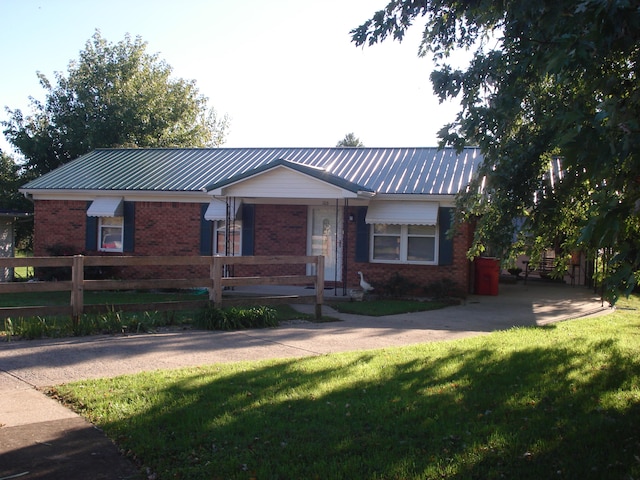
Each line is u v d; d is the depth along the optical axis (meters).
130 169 21.61
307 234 18.75
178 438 5.18
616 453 5.02
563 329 11.52
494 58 7.30
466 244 16.95
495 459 4.89
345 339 10.19
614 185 4.38
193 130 42.41
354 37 8.13
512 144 7.66
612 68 5.62
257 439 5.21
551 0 5.70
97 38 39.41
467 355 8.70
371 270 17.75
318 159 20.89
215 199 18.95
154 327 10.74
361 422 5.67
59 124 36.34
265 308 11.73
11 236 23.02
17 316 9.51
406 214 16.88
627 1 3.89
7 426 5.46
